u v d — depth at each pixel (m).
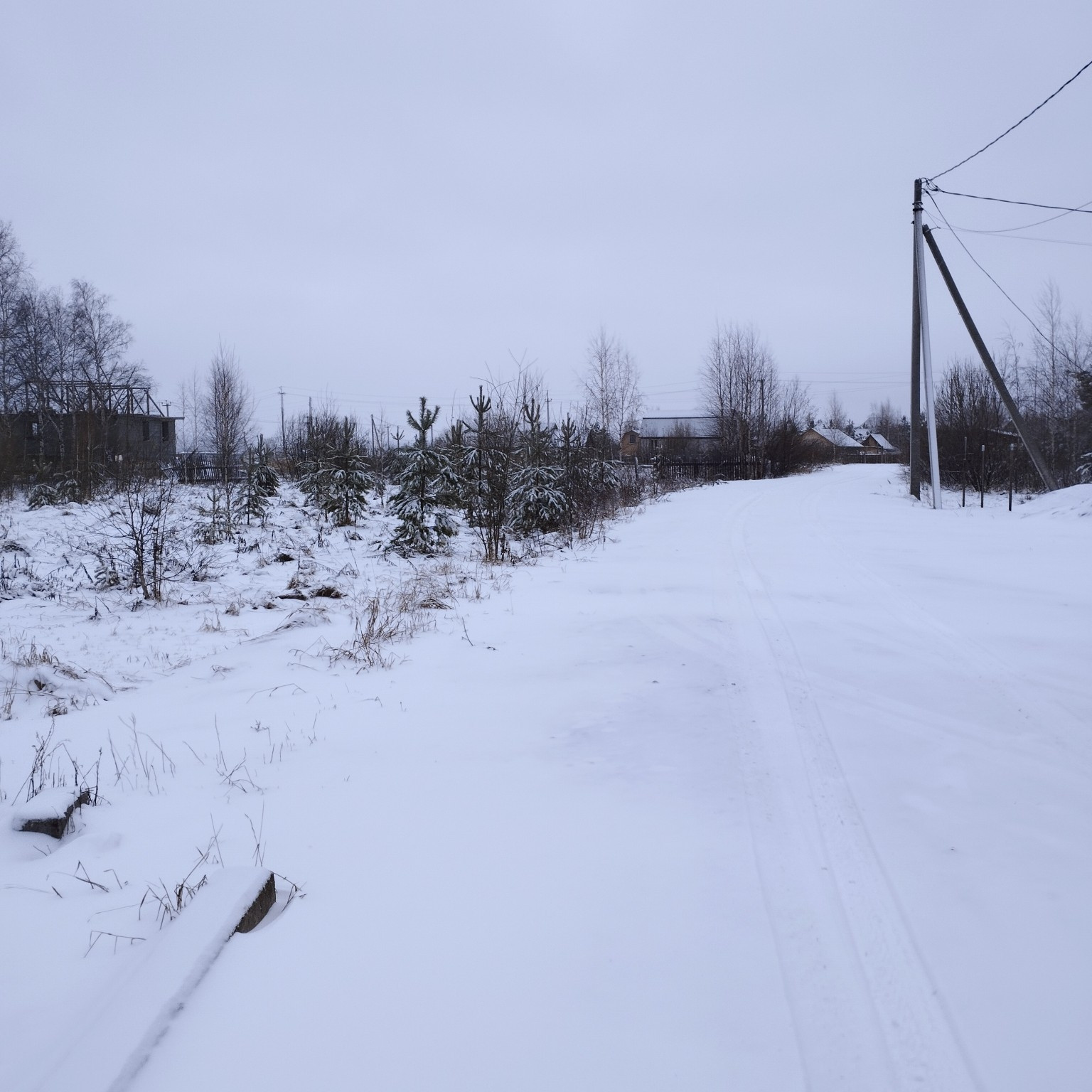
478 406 14.76
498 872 3.42
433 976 2.69
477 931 2.97
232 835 3.87
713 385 53.59
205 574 12.53
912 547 13.63
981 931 2.90
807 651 6.99
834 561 12.22
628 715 5.49
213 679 6.98
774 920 3.01
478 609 9.53
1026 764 4.43
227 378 44.53
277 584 12.02
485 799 4.19
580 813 3.99
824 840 3.62
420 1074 2.25
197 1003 2.53
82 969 2.84
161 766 4.90
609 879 3.34
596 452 21.52
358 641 7.89
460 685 6.41
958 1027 2.42
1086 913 2.99
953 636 7.36
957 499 24.47
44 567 12.58
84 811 4.23
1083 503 16.45
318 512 18.09
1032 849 3.49
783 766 4.49
